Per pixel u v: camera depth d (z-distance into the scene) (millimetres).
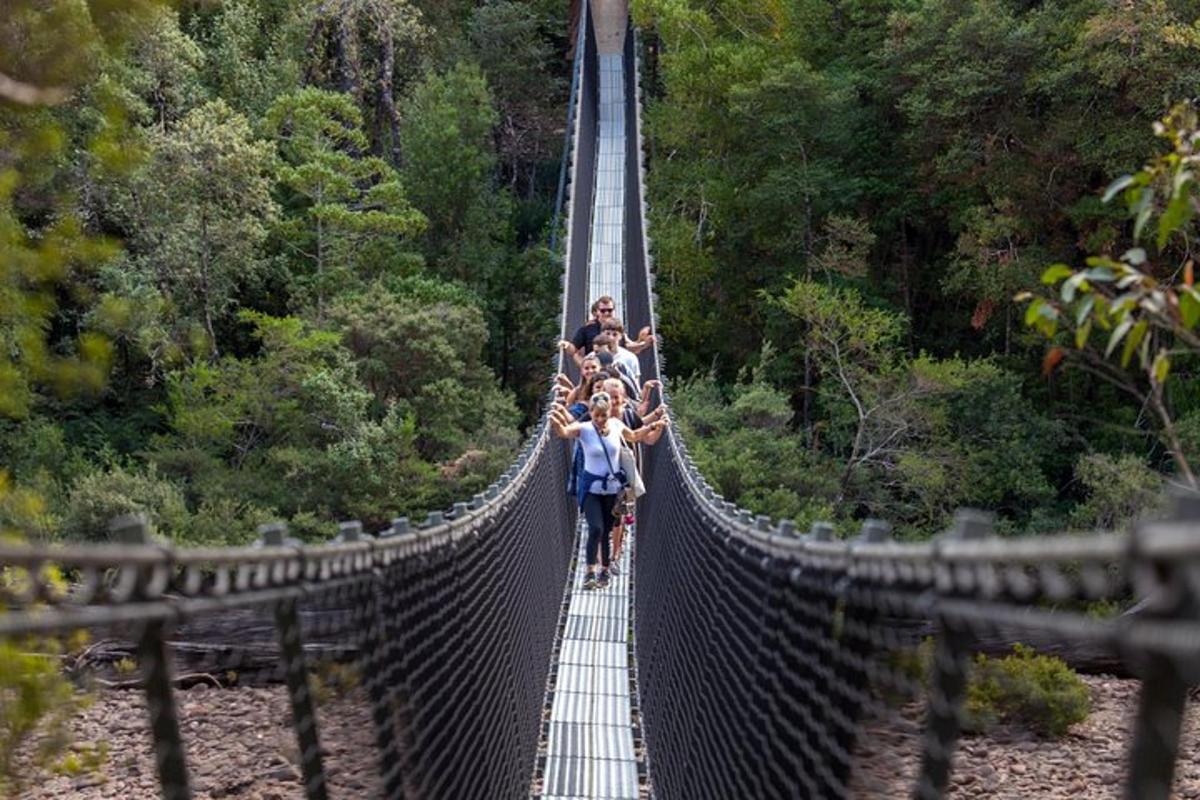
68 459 27125
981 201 43719
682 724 6438
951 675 1843
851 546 2361
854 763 2475
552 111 64250
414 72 56531
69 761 5426
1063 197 38562
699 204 49844
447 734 4438
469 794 5012
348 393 29266
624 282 31109
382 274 40719
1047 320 3400
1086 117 36688
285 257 40500
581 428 10711
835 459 34219
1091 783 6617
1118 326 3201
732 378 48406
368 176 42438
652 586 9211
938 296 47188
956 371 34656
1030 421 34219
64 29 4566
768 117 47500
